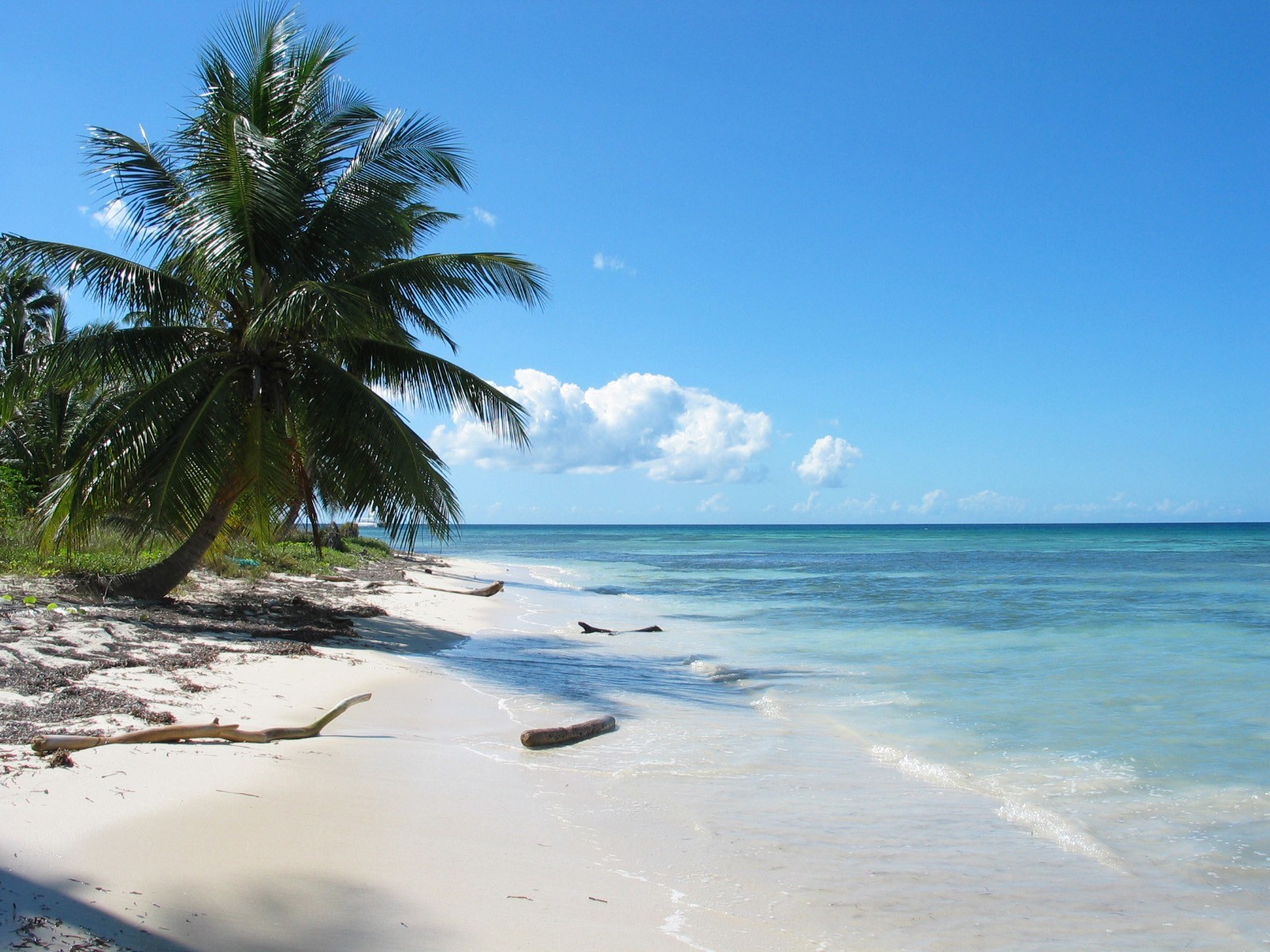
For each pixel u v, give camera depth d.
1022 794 7.09
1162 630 18.53
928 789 7.23
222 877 4.31
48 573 14.13
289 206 13.35
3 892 3.79
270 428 13.72
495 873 4.88
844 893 5.05
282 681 9.58
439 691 10.43
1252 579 35.03
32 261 12.84
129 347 13.34
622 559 56.38
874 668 13.61
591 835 5.76
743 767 7.77
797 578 37.09
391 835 5.25
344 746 7.31
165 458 12.93
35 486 20.56
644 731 9.12
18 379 12.94
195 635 11.73
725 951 4.21
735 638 17.38
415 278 14.33
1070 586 31.47
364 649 12.95
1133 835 6.19
